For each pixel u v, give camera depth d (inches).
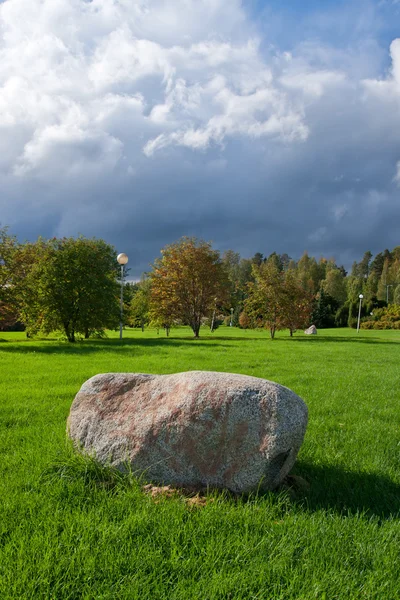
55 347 900.0
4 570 121.1
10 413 313.7
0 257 928.9
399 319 2866.6
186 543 135.6
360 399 388.2
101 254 1189.7
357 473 203.9
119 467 181.2
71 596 114.1
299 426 165.3
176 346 981.8
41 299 1059.3
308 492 178.9
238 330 2618.1
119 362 626.2
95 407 197.9
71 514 153.3
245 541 136.1
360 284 4778.5
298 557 131.6
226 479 165.3
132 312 2321.6
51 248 1117.1
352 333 2156.7
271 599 113.5
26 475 188.5
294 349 952.9
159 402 185.3
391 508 169.8
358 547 137.1
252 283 1654.8
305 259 6003.9
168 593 114.8
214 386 175.2
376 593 116.7
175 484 172.2
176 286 1660.9
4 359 657.6
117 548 132.9
